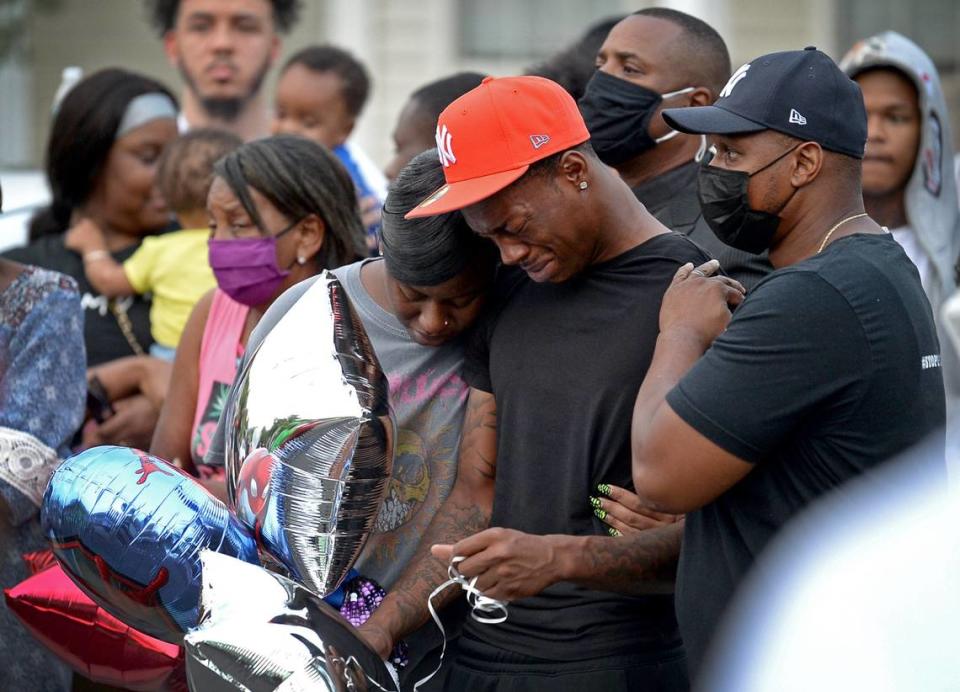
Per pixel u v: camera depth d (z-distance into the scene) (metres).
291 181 10.73
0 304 10.88
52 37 28.27
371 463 8.84
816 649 7.29
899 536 7.46
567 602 9.23
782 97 8.09
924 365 7.94
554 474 9.09
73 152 14.95
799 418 7.77
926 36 29.00
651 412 8.03
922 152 13.51
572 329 9.01
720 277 8.55
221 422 10.40
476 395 9.64
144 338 14.52
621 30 11.29
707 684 8.21
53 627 9.89
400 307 9.41
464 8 27.95
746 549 8.15
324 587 8.95
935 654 7.00
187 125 18.34
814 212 8.21
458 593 9.49
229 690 8.33
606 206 8.84
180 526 9.09
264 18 18.00
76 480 9.29
